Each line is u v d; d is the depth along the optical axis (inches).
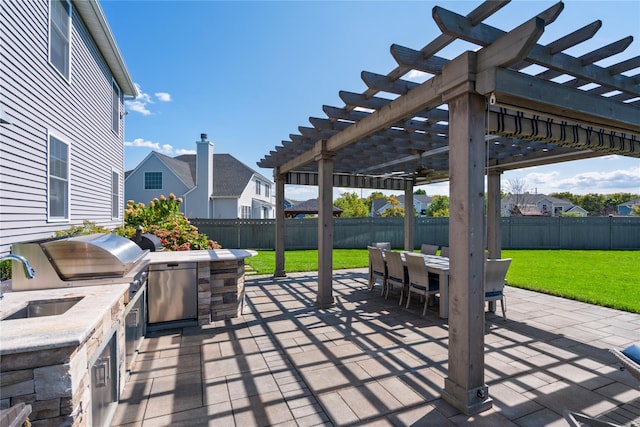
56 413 62.0
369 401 106.7
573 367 130.6
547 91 104.7
